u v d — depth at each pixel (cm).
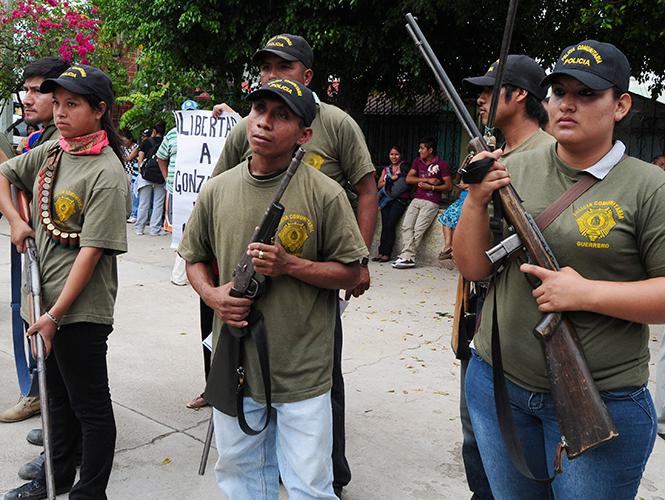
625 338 201
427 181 883
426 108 1086
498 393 210
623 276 200
